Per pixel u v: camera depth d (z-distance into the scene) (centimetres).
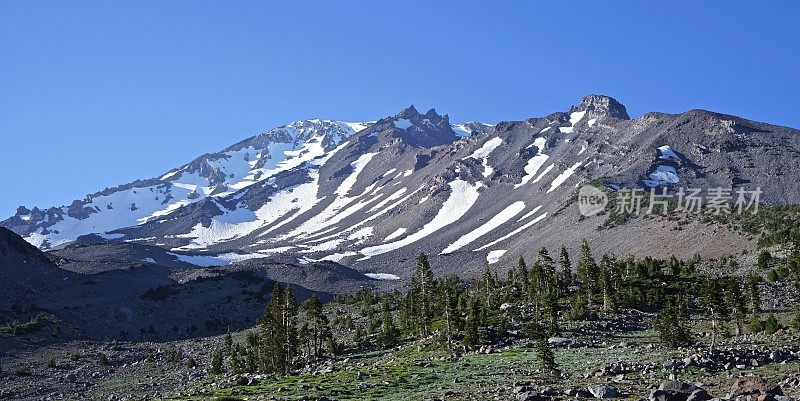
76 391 10800
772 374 5247
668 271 15012
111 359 13712
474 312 9919
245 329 17888
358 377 7112
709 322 10600
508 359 7938
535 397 4488
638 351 7806
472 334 9612
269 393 6384
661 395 4025
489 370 7038
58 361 13400
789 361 5972
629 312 11550
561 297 13325
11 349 14050
